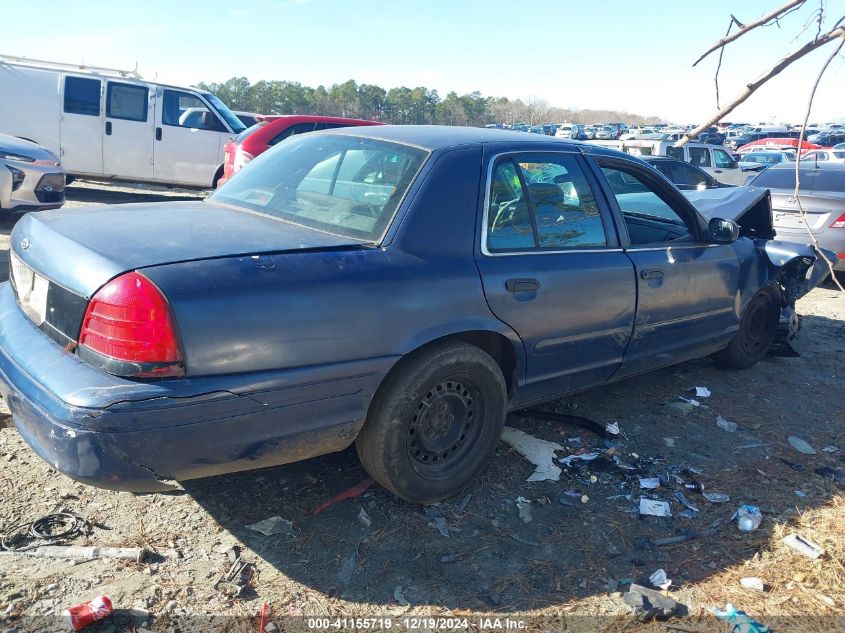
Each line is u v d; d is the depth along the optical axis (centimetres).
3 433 358
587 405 454
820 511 341
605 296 370
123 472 237
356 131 370
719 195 552
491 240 327
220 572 271
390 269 287
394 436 297
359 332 274
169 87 1291
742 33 380
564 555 297
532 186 354
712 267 446
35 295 283
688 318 436
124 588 257
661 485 356
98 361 240
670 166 1162
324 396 270
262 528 299
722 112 432
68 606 246
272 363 255
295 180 348
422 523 312
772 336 548
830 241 846
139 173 1296
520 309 329
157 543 284
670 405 462
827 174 914
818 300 825
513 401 354
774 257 505
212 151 1320
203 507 311
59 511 299
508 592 273
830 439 429
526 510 326
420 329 292
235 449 254
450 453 325
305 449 274
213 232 286
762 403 481
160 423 236
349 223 306
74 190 1436
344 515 312
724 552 305
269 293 254
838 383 532
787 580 287
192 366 240
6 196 863
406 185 312
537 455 374
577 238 369
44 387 244
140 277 237
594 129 4778
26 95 1218
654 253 407
